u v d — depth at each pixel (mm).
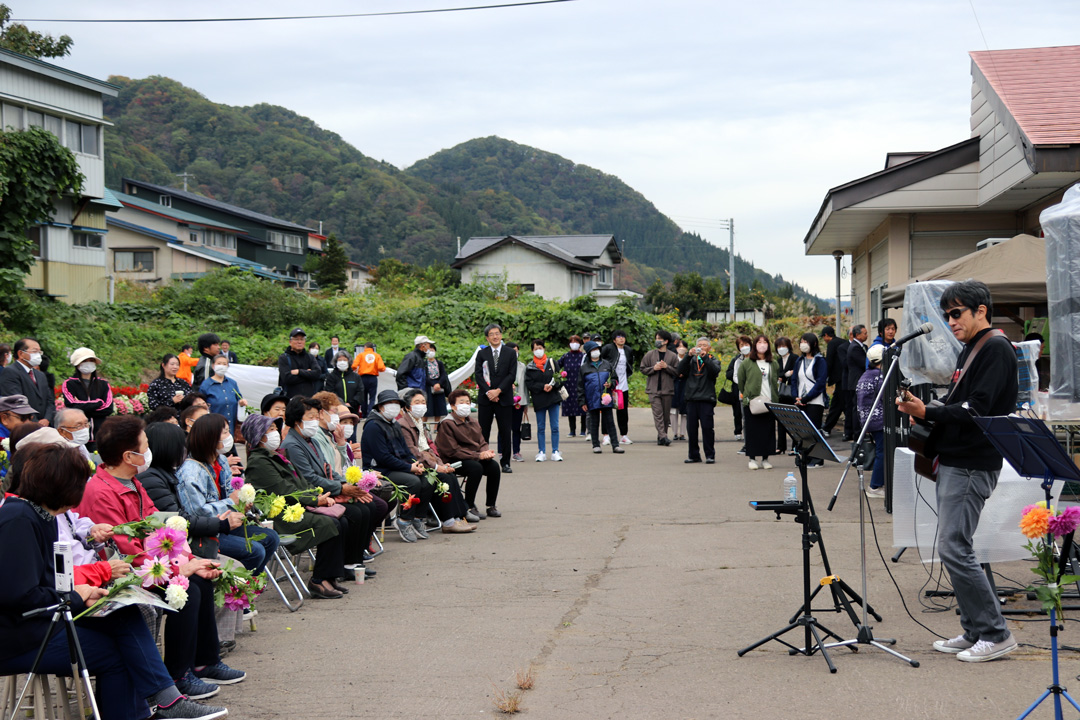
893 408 8852
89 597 3855
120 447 4652
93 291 29422
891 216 16359
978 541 5777
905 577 6562
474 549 8008
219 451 5664
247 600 4719
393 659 5098
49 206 24594
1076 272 6934
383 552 8031
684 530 8438
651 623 5641
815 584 6367
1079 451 7023
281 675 4875
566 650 5164
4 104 25734
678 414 16078
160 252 46594
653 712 4203
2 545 3658
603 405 14508
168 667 4492
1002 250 10320
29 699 4297
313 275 62531
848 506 9391
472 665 4953
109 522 4586
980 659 4766
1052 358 7066
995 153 14141
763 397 12055
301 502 6594
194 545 5301
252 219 59906
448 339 28453
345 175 145125
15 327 22016
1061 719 3730
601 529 8648
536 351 13766
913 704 4207
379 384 18141
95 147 28953
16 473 3891
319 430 7809
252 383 16672
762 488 10680
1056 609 3736
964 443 4820
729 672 4719
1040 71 14320
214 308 30453
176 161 149125
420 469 8461
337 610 6219
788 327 28203
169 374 11039
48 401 10172
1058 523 3713
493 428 19094
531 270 54531
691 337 27766
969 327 4945
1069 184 13062
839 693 4367
